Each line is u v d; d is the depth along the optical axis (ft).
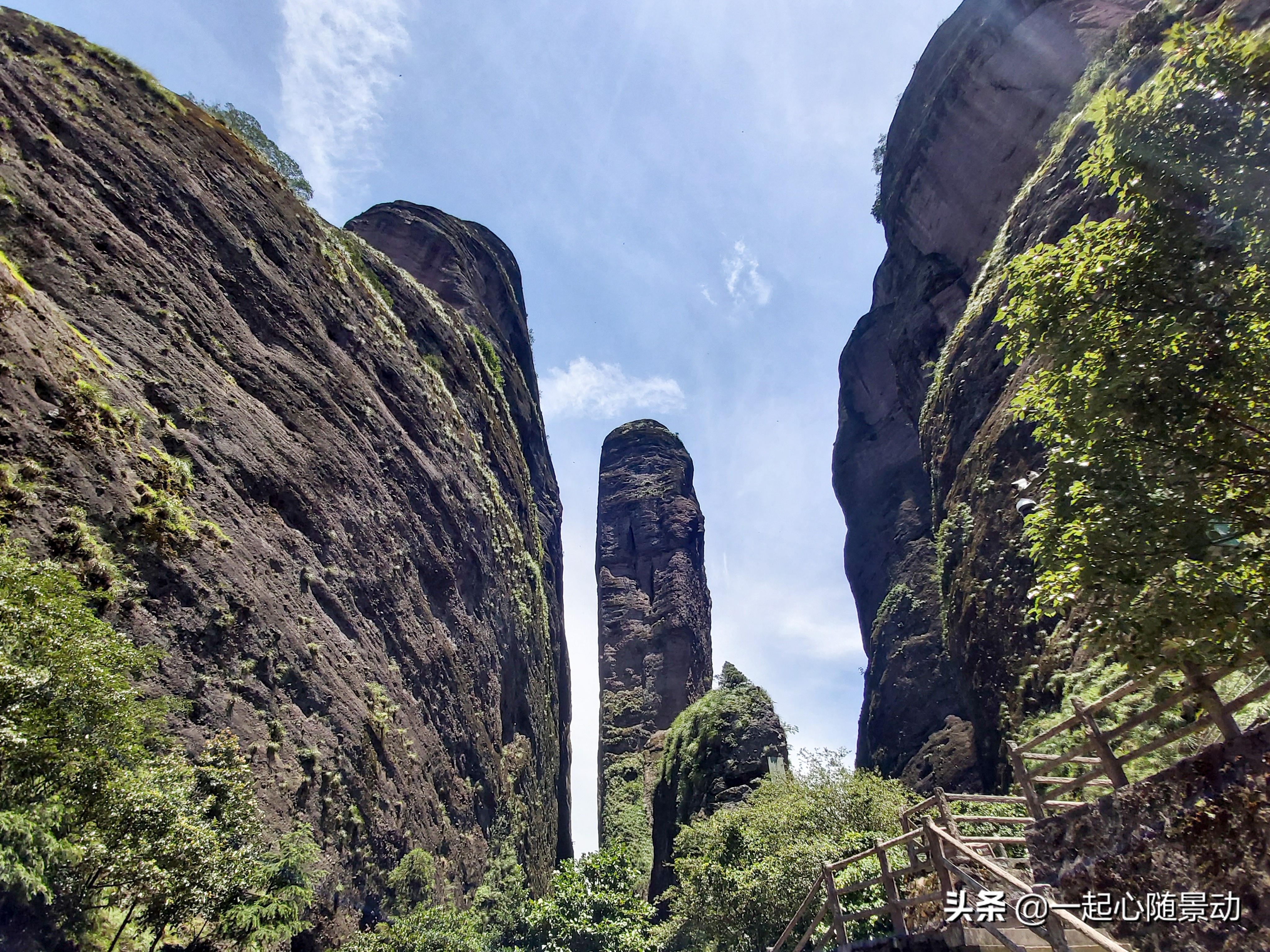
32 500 45.09
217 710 52.60
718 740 142.20
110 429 53.62
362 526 85.87
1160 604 21.25
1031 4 153.38
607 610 309.63
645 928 86.94
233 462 66.85
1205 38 25.50
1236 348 22.36
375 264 137.80
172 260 71.26
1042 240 94.99
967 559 98.99
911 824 37.24
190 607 54.24
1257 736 18.81
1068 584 24.21
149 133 77.51
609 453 375.86
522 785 122.52
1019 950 23.66
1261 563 20.59
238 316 78.48
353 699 71.15
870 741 156.87
